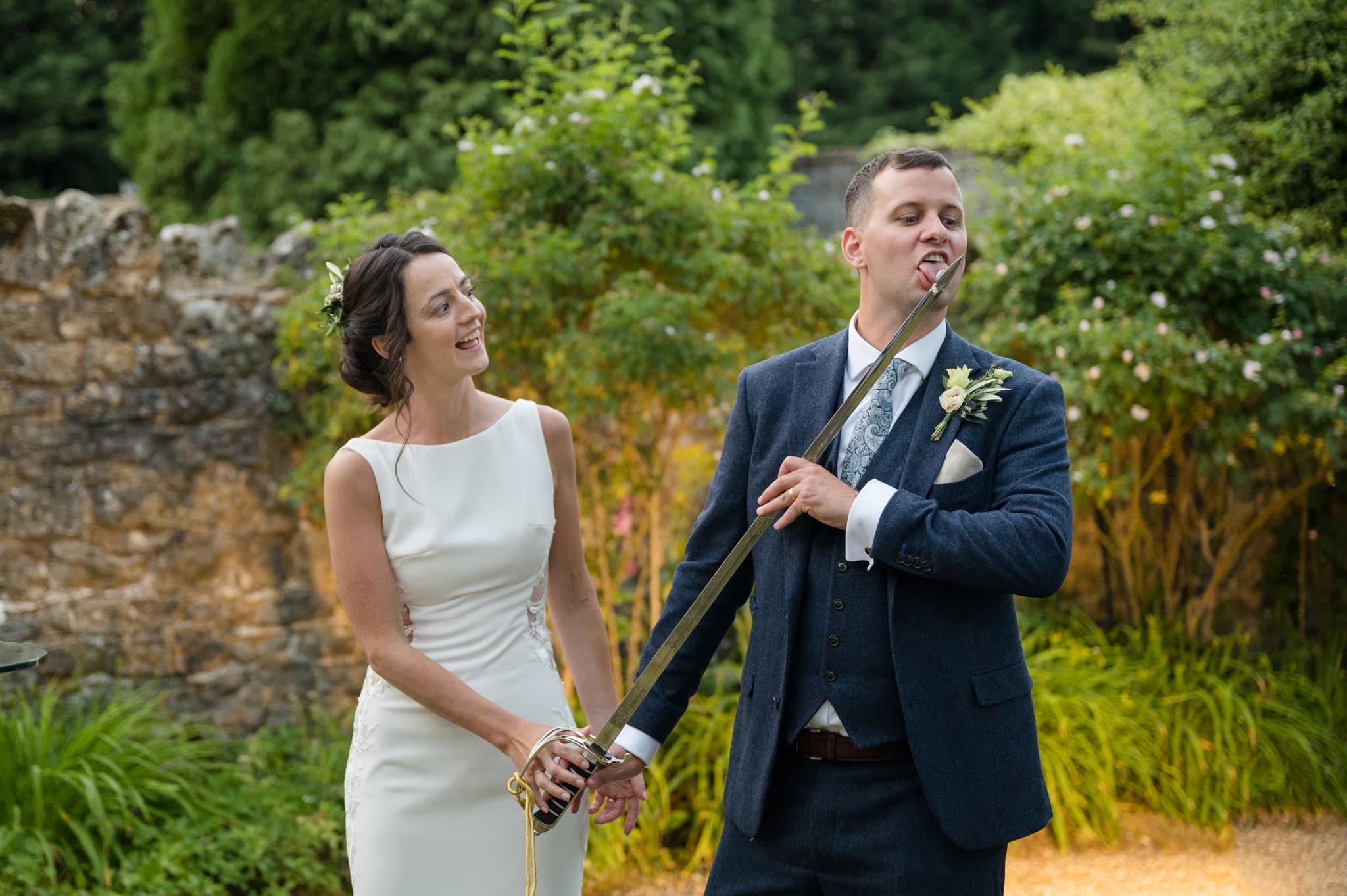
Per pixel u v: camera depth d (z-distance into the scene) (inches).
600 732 83.7
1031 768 73.4
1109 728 168.4
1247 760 168.9
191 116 317.7
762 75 323.3
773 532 77.4
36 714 156.6
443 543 83.0
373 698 86.1
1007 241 192.1
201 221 308.3
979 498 72.7
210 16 313.1
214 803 148.7
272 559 173.0
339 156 293.4
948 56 531.2
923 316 71.0
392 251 82.2
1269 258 181.0
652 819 155.3
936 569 68.7
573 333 154.1
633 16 291.4
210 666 169.0
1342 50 188.9
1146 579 203.5
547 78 282.5
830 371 78.8
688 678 83.0
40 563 160.1
